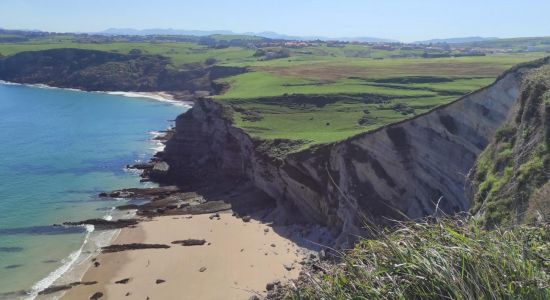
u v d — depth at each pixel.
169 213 47.88
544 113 22.00
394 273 7.59
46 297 31.59
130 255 37.94
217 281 32.97
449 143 35.16
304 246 38.19
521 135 22.75
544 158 19.86
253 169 52.72
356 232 34.94
